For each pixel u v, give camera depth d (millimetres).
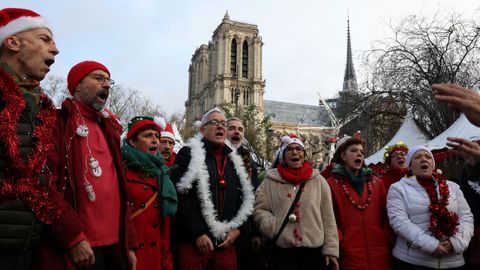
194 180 4469
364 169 5375
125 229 3266
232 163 4922
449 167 11148
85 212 3023
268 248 4875
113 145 3439
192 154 4648
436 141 11703
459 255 4453
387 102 18781
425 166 4809
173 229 4594
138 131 4262
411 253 4547
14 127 2434
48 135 2723
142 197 3947
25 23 2764
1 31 2717
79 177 3059
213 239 4309
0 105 2445
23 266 2506
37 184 2518
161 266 4152
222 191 4590
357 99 19766
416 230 4461
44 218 2510
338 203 5035
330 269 4785
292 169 4957
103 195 3160
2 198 2338
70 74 3434
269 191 5000
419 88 17344
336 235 4652
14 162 2400
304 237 4535
